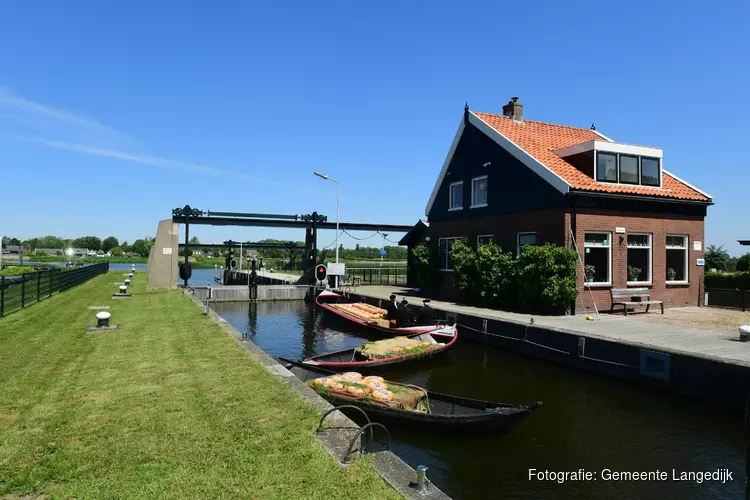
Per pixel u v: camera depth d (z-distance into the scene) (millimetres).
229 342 10570
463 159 21844
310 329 19672
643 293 16141
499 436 7746
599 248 16234
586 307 15797
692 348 10172
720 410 9000
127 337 11078
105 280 32906
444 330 14703
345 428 5590
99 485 4199
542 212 16797
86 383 7254
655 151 17891
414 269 29047
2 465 4555
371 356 12203
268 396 6676
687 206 17781
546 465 6969
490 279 18188
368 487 4211
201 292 28875
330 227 33594
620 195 16156
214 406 6258
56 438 5191
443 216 23359
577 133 22531
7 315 14148
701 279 18062
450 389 11008
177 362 8648
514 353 14281
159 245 27906
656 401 9766
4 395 6594
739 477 6688
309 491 4129
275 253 78750
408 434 7719
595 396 10180
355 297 24953
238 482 4273
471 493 6203
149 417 5844
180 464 4617
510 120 21641
